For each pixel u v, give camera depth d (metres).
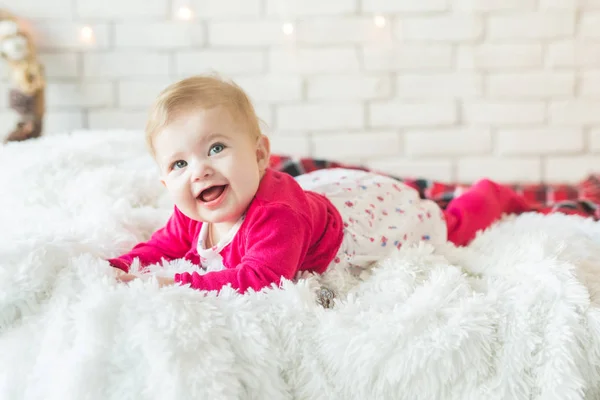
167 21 2.11
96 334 0.83
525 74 2.14
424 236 1.22
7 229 1.06
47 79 2.13
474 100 2.17
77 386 0.81
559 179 2.21
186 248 1.12
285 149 2.20
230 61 2.14
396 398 0.86
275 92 2.16
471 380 0.86
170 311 0.83
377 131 2.19
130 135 1.51
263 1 2.10
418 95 2.16
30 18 2.09
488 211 1.36
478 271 1.06
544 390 0.85
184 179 0.96
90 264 0.93
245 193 0.98
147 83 2.14
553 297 0.91
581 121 2.17
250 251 0.98
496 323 0.89
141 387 0.81
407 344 0.86
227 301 0.89
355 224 1.14
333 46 2.13
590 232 1.19
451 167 2.21
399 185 1.28
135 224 1.18
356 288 1.03
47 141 1.44
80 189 1.21
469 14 2.11
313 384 0.87
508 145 2.19
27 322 0.89
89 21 2.10
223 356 0.83
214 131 0.96
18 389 0.87
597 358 0.87
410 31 2.12
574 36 2.12
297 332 0.88
